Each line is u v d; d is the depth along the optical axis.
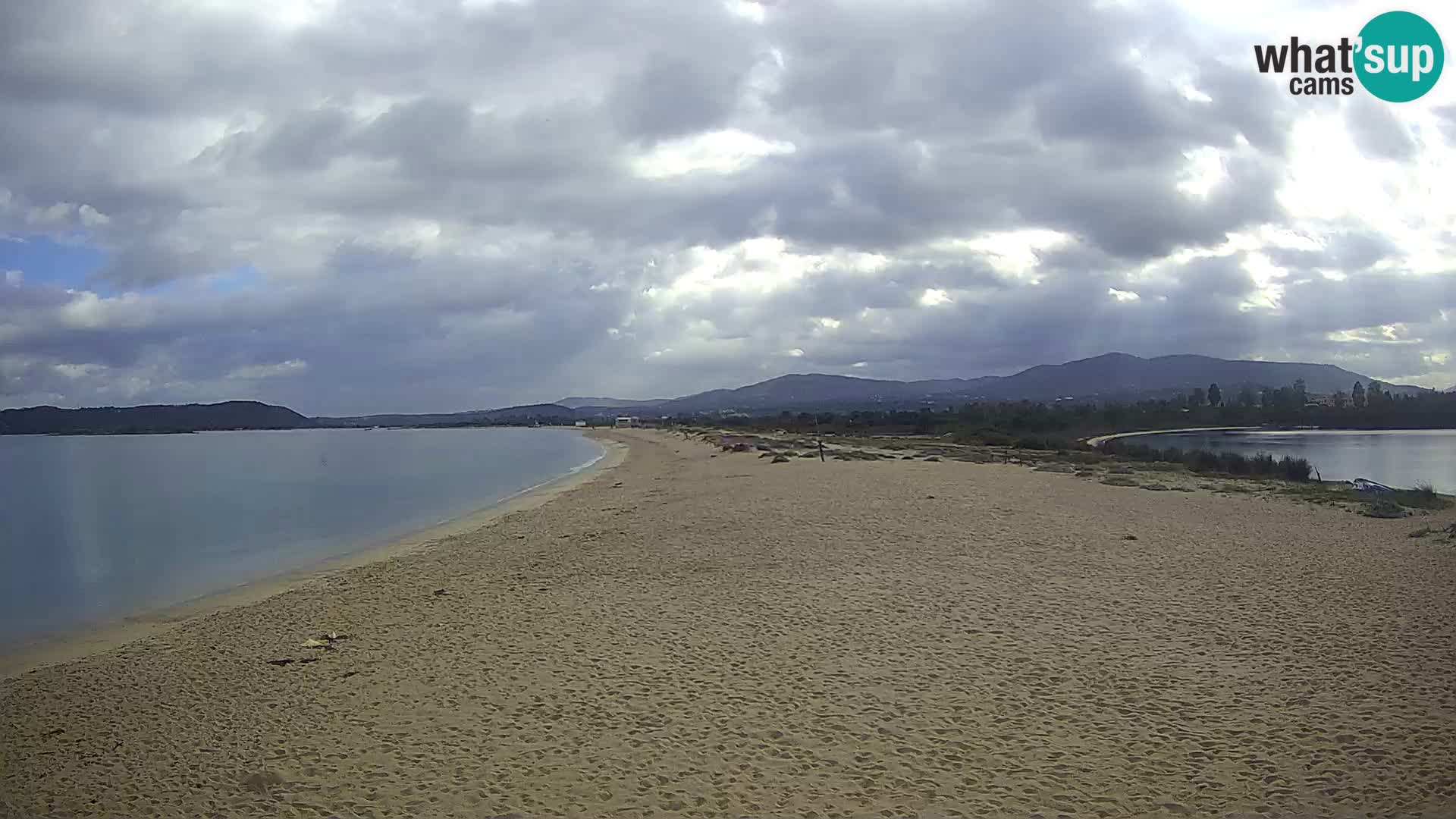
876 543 16.56
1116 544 16.03
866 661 9.45
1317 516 20.41
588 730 7.79
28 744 8.39
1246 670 8.74
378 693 9.17
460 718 8.25
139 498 41.19
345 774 7.10
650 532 19.53
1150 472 35.53
